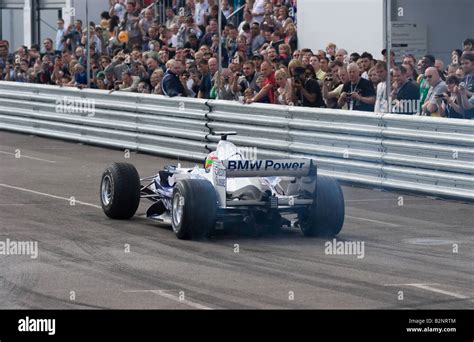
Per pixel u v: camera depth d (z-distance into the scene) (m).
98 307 23.86
